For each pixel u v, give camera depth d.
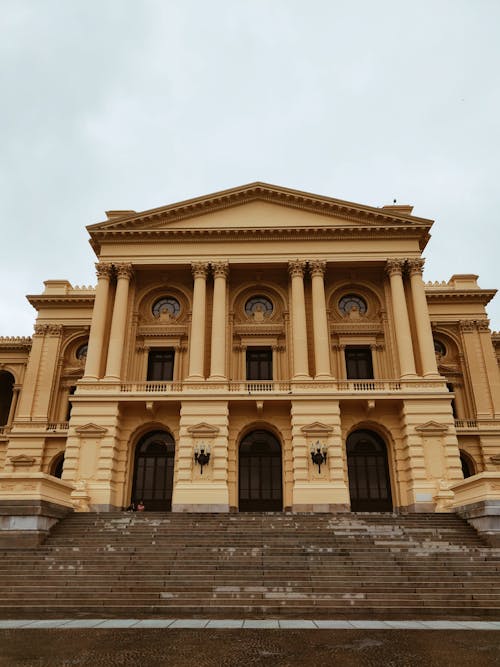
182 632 12.02
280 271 40.03
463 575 17.94
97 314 37.19
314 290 37.59
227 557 19.75
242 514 27.25
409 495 32.81
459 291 46.03
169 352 39.34
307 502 31.67
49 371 44.62
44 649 10.22
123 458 34.22
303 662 9.26
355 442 36.09
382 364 38.16
